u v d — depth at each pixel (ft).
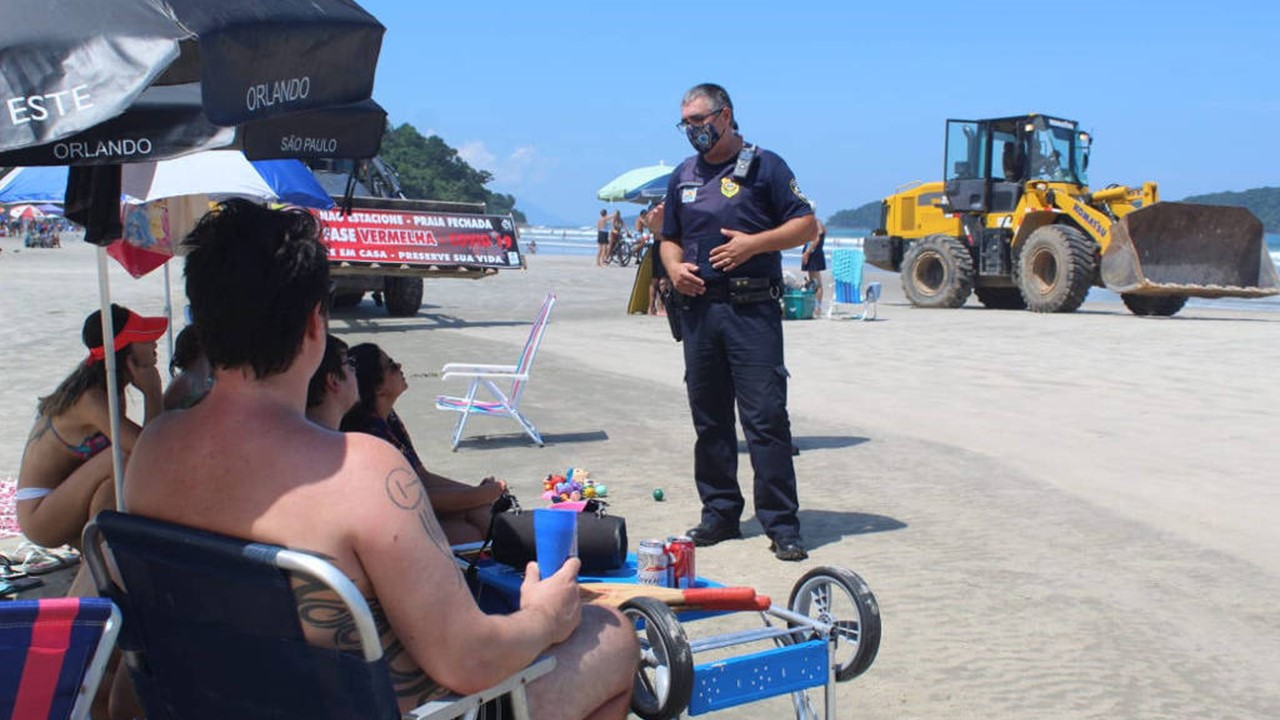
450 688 8.39
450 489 16.63
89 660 7.79
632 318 67.87
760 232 19.97
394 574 7.92
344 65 10.02
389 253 57.98
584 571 13.24
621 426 32.65
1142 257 68.54
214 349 8.13
